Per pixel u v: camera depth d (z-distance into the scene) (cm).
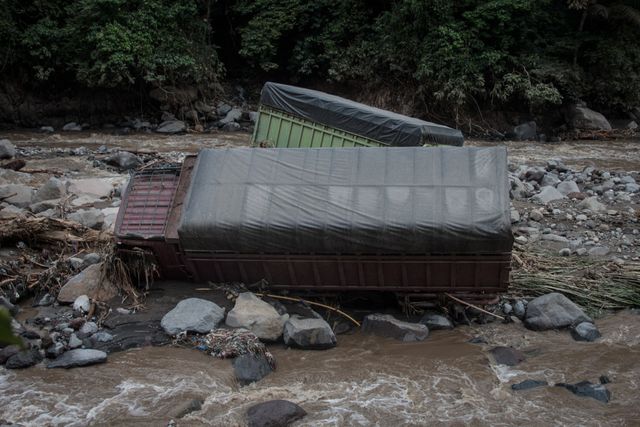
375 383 799
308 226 892
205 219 913
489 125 2903
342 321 951
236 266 948
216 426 700
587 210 1463
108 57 2684
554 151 2475
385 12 3036
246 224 903
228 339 853
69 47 2769
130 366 822
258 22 3161
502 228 859
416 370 832
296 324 888
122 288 979
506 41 2845
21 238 1134
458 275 910
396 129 1298
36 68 2714
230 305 933
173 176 1021
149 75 2731
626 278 1066
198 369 813
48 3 2816
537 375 820
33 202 1388
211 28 3197
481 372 826
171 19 2878
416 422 714
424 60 2831
